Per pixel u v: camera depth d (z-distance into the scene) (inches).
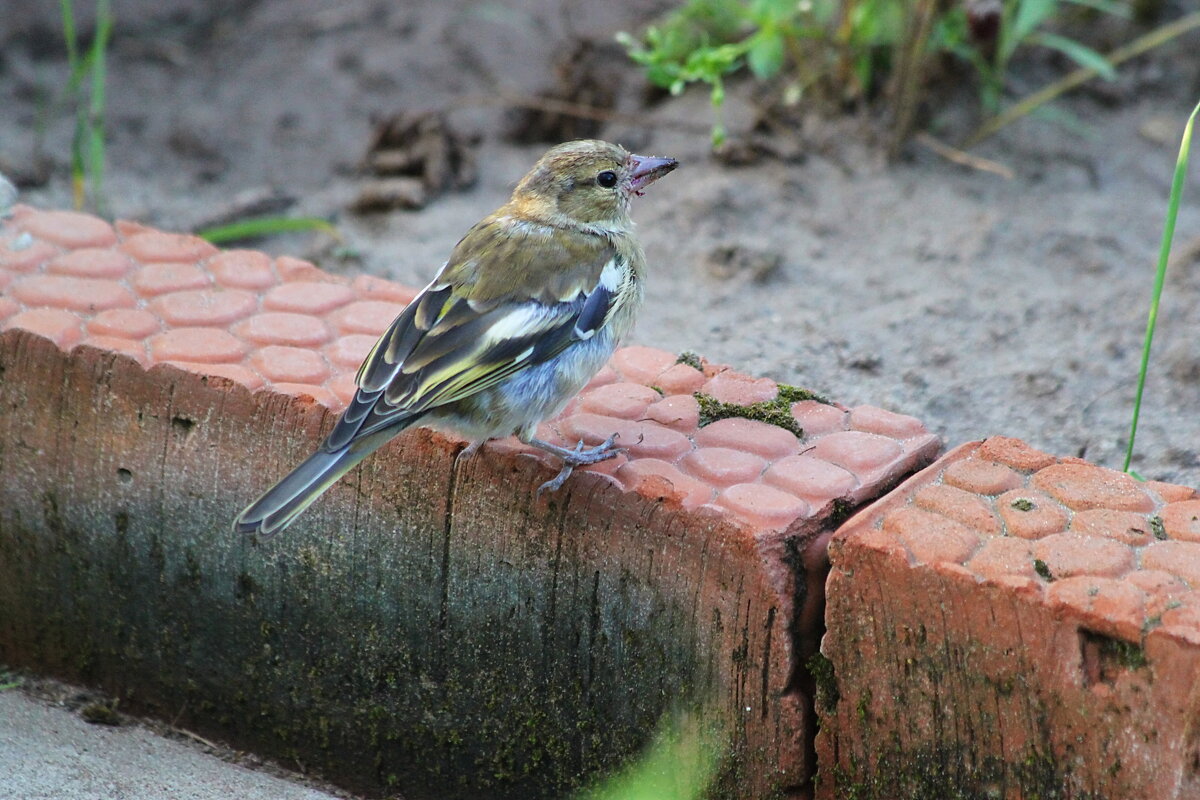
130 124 620.1
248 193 544.4
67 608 388.2
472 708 344.2
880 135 563.2
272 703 370.3
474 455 324.2
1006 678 275.1
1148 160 559.5
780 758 303.7
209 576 366.0
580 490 312.0
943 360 440.1
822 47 566.3
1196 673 253.0
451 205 550.9
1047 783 277.4
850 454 319.3
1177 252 502.3
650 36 518.6
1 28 675.4
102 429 364.2
